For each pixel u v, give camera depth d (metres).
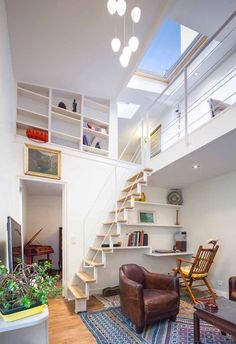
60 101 4.81
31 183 4.32
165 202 5.55
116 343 2.48
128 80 4.40
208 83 4.88
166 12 3.18
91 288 4.24
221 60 4.51
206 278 4.27
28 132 3.97
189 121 5.21
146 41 3.59
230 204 4.28
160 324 2.91
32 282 1.56
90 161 4.62
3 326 1.31
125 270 3.38
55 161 4.21
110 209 4.63
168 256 5.18
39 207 6.12
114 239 4.62
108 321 3.01
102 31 3.36
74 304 3.62
